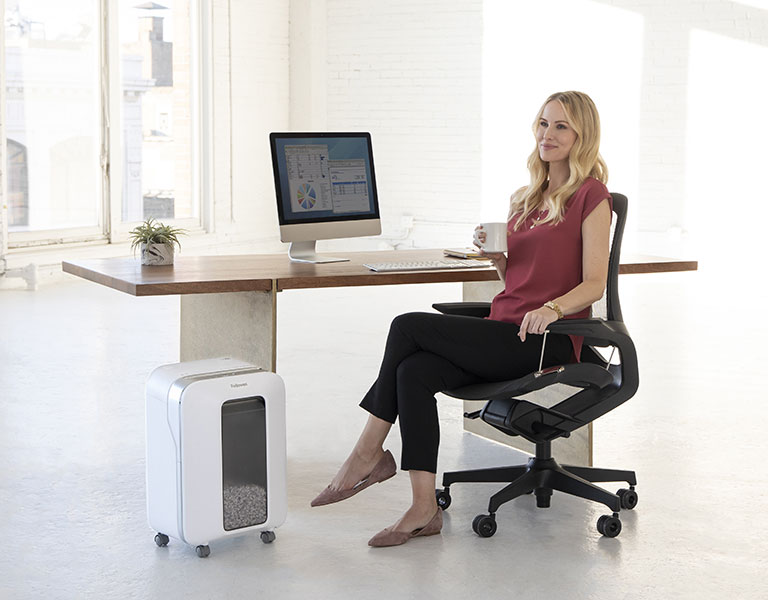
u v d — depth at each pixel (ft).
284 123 33.42
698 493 10.49
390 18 32.12
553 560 8.64
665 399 14.60
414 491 9.11
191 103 30.22
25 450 11.73
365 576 8.26
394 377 9.24
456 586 8.09
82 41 25.96
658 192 29.68
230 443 8.70
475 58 31.30
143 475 10.90
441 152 32.09
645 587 8.11
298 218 11.63
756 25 28.27
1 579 8.12
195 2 29.84
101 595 7.84
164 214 29.58
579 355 9.63
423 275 10.45
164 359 16.94
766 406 14.25
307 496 10.29
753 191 28.81
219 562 8.52
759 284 26.96
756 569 8.50
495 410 9.35
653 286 26.32
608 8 29.66
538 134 9.84
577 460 11.14
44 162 25.25
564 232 9.57
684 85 29.12
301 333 19.67
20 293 23.61
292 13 32.91
